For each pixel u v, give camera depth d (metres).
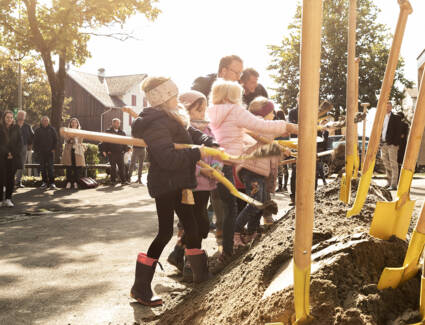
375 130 1.67
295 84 33.06
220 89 3.52
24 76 40.28
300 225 1.30
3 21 15.84
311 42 1.18
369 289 1.48
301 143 1.24
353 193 2.65
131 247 4.65
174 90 2.76
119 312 2.72
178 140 2.75
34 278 3.50
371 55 32.28
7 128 8.41
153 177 2.79
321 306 1.42
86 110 50.22
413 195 8.59
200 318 2.07
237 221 3.88
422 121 1.54
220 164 3.35
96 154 17.31
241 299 1.88
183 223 3.00
